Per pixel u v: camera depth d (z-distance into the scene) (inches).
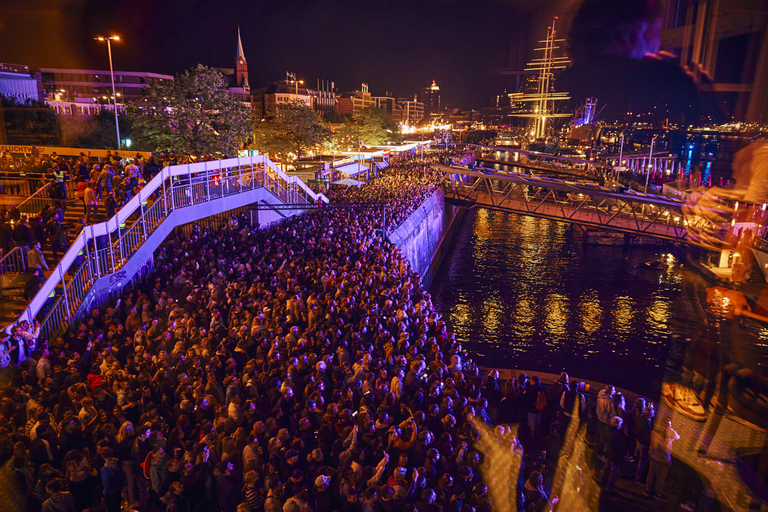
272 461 371.6
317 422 437.7
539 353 1328.7
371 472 378.9
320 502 338.6
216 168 1101.7
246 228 1110.4
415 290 934.4
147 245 845.2
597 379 1186.0
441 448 396.5
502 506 340.5
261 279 880.3
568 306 1660.9
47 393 457.4
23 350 505.7
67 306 634.8
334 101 7396.7
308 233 1187.9
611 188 1951.3
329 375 538.0
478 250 2476.6
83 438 406.9
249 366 515.2
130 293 765.9
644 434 377.7
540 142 5315.0
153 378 484.1
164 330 618.5
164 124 1620.3
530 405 496.1
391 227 1498.5
